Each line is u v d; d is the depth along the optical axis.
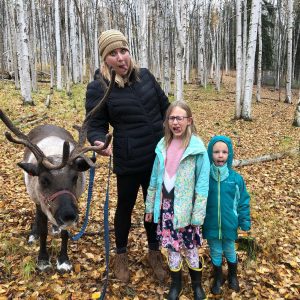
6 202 6.04
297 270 4.27
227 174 3.68
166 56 20.08
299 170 8.38
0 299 3.65
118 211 3.97
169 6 29.56
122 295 3.79
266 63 38.53
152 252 4.10
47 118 12.38
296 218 5.80
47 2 28.06
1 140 9.32
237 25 15.86
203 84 31.28
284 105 23.97
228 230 3.70
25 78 14.13
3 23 27.97
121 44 3.57
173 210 3.52
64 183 3.51
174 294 3.62
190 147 3.47
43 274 4.14
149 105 3.78
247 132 13.40
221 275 3.87
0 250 4.48
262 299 3.76
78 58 28.73
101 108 3.78
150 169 3.85
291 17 23.27
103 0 28.50
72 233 5.05
